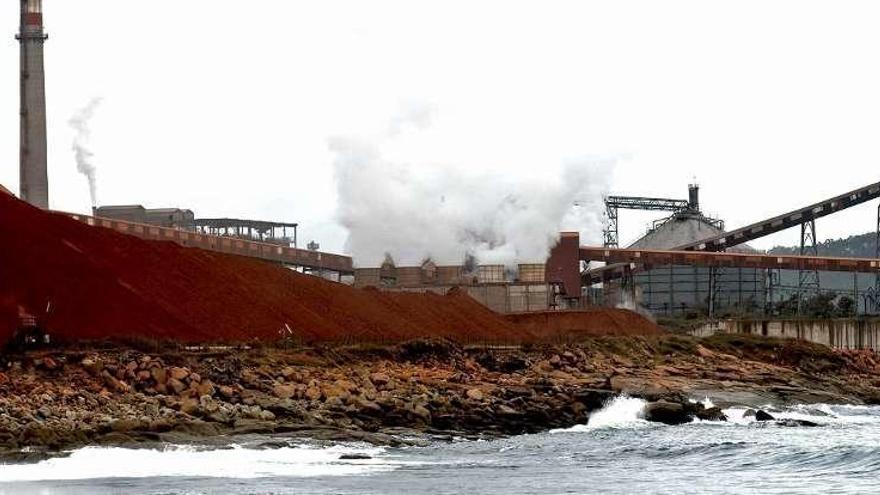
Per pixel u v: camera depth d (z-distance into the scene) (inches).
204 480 3063.5
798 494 3058.6
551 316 7603.4
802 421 4997.5
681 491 3090.6
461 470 3380.9
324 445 3673.7
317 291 5851.4
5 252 4542.3
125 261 5024.6
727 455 3794.3
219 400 3875.5
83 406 3607.3
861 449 3863.2
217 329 4938.5
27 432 3329.2
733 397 5585.6
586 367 5629.9
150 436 3484.3
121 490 2896.2
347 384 4266.7
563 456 3769.7
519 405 4517.7
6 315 4284.0
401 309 6259.8
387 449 3759.8
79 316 4522.6
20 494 2847.0
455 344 5255.9
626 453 3855.8
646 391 5108.3
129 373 3873.0
